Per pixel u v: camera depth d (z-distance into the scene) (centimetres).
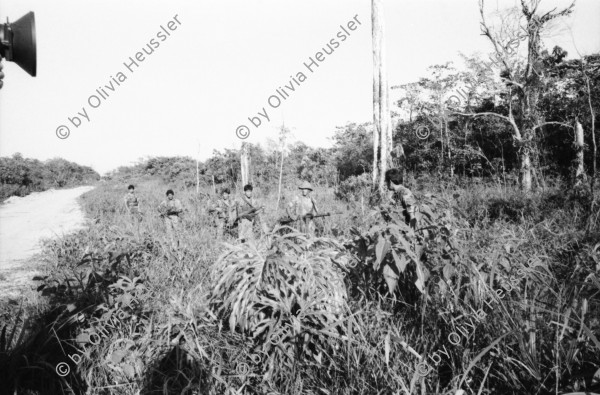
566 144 1492
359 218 623
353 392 220
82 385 246
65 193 3644
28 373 250
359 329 240
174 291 380
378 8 1212
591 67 1409
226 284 282
